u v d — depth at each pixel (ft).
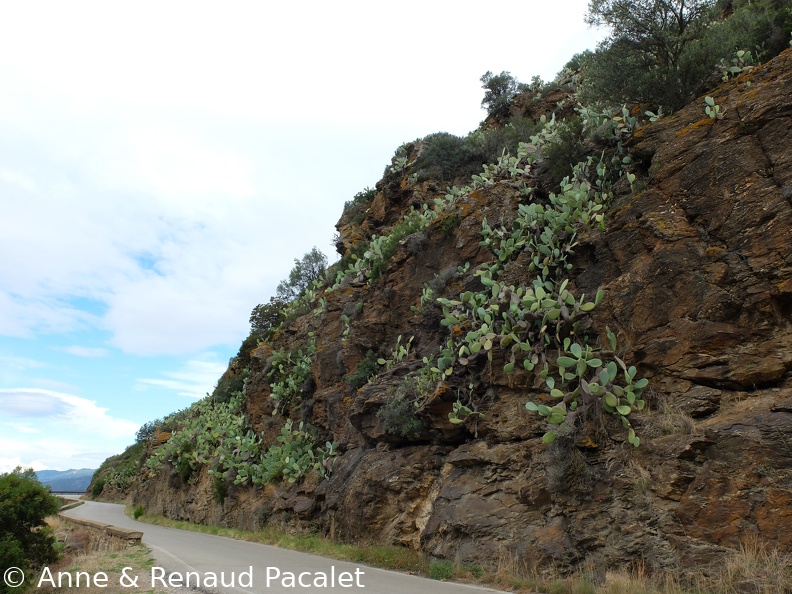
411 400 49.37
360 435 60.49
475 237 55.72
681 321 32.91
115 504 186.70
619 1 48.49
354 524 49.14
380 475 48.16
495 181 60.39
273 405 89.30
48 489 39.40
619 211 39.81
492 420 40.81
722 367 30.68
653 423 31.89
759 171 32.81
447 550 37.47
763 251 30.96
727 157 34.47
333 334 77.77
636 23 47.98
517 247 47.44
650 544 28.81
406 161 93.76
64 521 70.18
